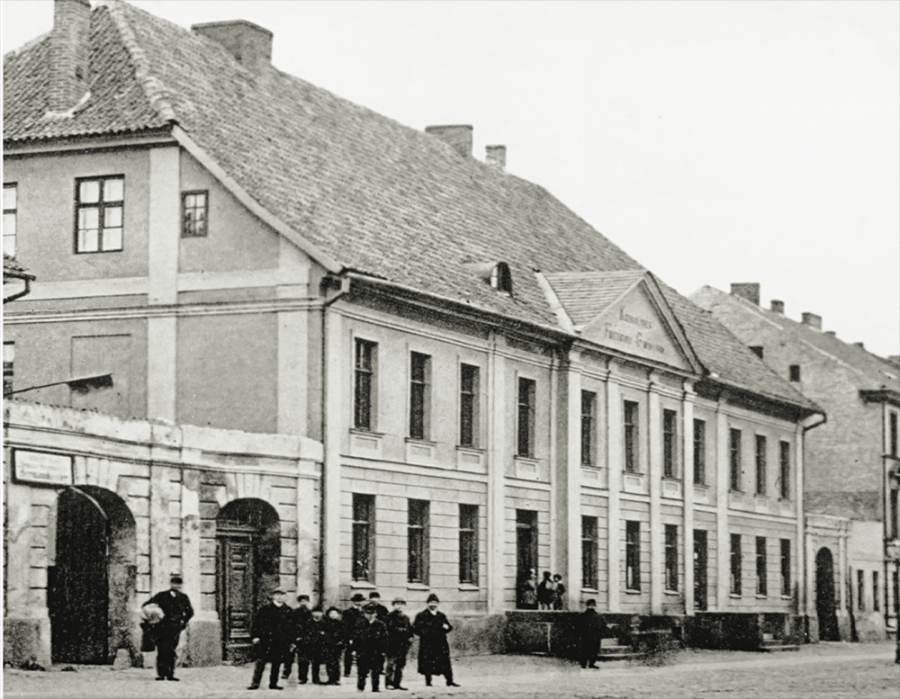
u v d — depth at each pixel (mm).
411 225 42281
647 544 50875
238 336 36312
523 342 44375
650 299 50500
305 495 34656
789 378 74938
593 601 37812
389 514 38156
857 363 78000
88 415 28797
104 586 29875
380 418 37906
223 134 38062
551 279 47500
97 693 24141
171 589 27672
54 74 38219
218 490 32188
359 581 37094
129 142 37156
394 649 28516
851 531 68062
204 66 40562
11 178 38375
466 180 50250
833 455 74000
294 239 35750
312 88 45469
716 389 56406
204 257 36719
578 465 46312
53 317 37719
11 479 27156
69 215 37812
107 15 39656
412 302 38594
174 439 30891
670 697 27172
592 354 47281
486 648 41438
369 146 45531
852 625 67188
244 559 33469
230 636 32750
